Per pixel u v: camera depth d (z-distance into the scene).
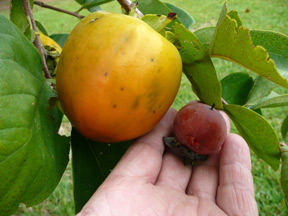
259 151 0.19
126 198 0.16
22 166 0.12
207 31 0.18
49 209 0.43
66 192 0.45
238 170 0.20
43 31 0.27
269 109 0.62
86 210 0.15
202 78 0.16
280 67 0.16
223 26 0.13
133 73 0.12
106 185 0.16
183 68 0.16
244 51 0.13
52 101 0.14
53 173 0.13
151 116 0.13
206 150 0.17
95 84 0.12
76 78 0.12
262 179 0.47
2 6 1.32
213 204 0.19
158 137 0.20
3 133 0.11
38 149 0.12
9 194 0.11
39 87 0.14
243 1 1.27
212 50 0.15
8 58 0.12
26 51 0.14
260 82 0.21
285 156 0.17
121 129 0.13
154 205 0.17
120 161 0.18
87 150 0.17
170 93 0.13
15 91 0.12
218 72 0.74
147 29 0.12
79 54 0.12
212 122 0.17
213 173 0.21
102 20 0.12
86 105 0.12
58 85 0.13
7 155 0.11
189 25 0.25
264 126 0.16
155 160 0.19
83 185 0.16
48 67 0.17
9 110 0.11
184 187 0.20
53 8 0.22
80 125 0.13
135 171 0.18
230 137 0.21
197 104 0.18
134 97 0.12
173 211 0.17
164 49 0.12
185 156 0.20
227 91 0.24
